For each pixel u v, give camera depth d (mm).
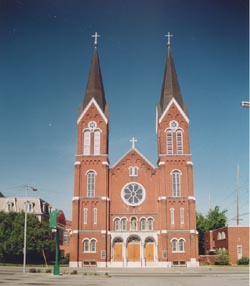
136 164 69750
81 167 68438
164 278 37656
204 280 34438
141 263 64688
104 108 73250
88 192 67375
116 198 68375
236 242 68312
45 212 97812
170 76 73625
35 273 45594
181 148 68875
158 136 71938
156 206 67812
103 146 69562
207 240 86250
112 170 69688
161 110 72062
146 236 65938
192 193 66250
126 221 67188
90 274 44062
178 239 64500
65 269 56000
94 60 76375
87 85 73750
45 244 73688
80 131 70500
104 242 64875
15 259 75000
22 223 74125
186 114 70500
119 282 32188
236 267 59562
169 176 67312
